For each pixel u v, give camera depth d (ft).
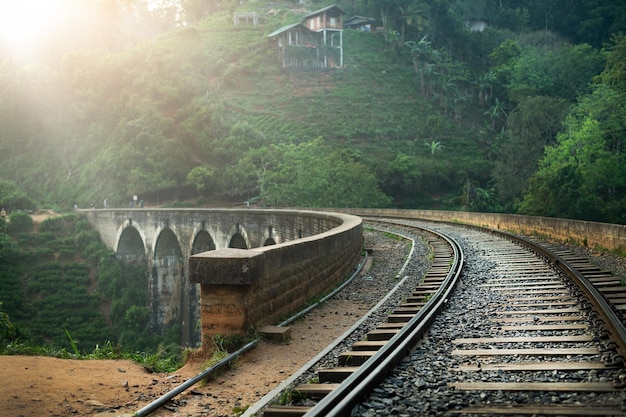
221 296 24.50
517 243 62.59
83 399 17.98
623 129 182.80
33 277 177.58
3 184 263.08
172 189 263.29
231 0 503.61
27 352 24.88
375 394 16.21
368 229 100.01
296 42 362.94
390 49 407.23
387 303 34.22
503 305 29.25
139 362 24.14
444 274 42.11
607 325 22.40
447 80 372.79
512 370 18.38
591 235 56.13
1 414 15.80
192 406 18.08
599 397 15.30
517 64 352.08
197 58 359.87
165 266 158.30
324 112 328.08
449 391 16.62
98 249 189.06
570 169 162.09
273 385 19.85
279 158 255.91
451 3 460.55
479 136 340.39
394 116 340.80
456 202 271.90
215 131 288.92
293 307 31.24
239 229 112.16
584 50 331.57
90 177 273.13
